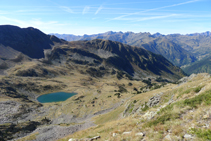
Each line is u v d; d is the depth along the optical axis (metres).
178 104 16.12
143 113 24.36
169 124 12.10
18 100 125.12
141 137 11.76
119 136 13.84
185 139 9.12
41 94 174.50
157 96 41.53
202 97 14.53
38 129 65.56
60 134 56.66
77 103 127.25
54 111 110.94
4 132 58.09
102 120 70.56
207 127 9.41
